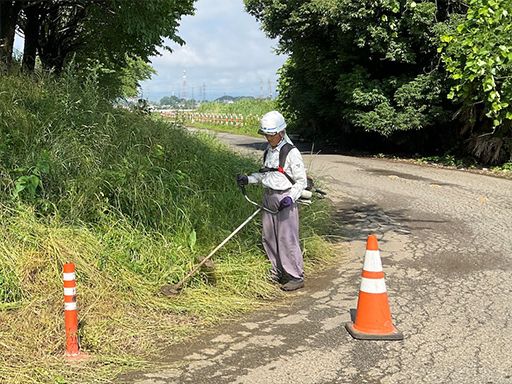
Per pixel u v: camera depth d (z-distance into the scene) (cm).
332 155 2014
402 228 857
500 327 485
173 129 980
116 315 492
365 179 1354
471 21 1338
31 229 541
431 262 682
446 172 1509
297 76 2411
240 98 5291
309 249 688
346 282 619
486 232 824
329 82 2094
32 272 506
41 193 609
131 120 891
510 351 438
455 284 600
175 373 410
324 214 834
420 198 1102
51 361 418
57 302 482
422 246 754
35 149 672
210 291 560
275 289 594
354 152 2148
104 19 1498
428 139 1902
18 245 523
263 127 582
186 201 689
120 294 520
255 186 803
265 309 541
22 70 970
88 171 652
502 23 1257
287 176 585
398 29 1734
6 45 1125
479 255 709
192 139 993
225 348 453
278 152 589
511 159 1565
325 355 437
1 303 471
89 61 1655
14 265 501
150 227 624
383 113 1809
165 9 1345
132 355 438
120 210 627
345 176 1404
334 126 2308
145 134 834
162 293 540
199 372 411
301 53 2172
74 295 429
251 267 607
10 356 418
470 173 1502
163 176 719
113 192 643
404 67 1870
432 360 425
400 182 1308
